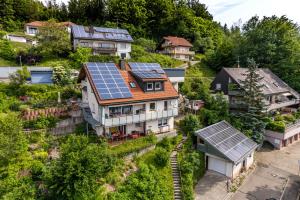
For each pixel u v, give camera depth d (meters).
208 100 41.00
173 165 27.44
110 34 61.72
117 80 30.12
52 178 18.05
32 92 35.09
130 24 82.88
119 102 27.41
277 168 33.97
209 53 76.38
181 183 25.42
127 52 62.84
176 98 33.59
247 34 65.00
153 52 74.56
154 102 31.56
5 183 18.88
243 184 29.47
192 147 31.59
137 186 22.52
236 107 42.00
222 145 30.44
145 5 90.19
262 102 38.97
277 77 53.25
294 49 56.72
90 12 93.75
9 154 20.45
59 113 29.97
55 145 25.36
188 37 87.25
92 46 58.00
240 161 29.36
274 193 28.03
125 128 30.11
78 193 17.98
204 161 31.23
